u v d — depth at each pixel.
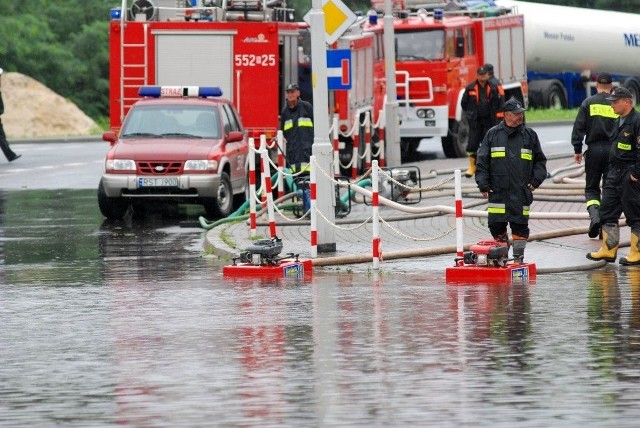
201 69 69.19
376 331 29.77
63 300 35.41
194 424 21.36
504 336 28.86
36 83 131.62
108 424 21.48
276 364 26.16
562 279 38.47
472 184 62.97
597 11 138.88
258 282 38.75
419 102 83.31
